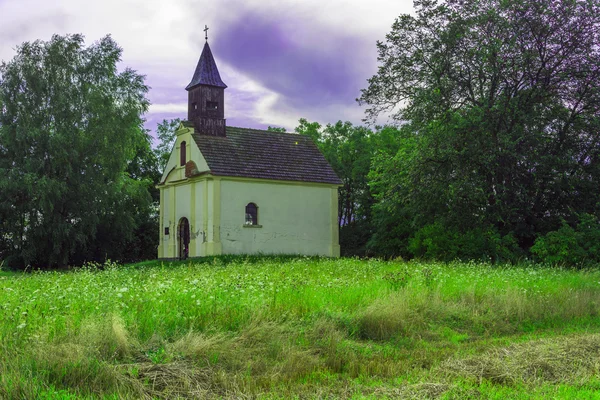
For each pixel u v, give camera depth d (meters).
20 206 37.66
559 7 30.22
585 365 8.53
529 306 13.27
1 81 39.56
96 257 44.31
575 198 32.00
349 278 15.66
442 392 7.09
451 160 29.72
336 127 56.44
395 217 39.53
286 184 37.94
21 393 6.66
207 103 38.56
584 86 31.25
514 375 7.88
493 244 28.59
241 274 15.40
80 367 7.41
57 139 37.62
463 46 31.16
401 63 33.19
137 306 10.29
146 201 44.50
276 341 9.36
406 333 11.08
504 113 30.03
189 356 8.38
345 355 9.18
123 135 41.53
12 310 9.29
